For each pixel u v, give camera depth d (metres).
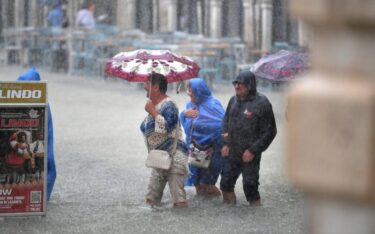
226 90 40.66
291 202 16.25
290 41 49.81
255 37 49.03
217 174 16.41
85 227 14.01
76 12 59.81
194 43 42.84
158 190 15.65
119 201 16.34
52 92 38.84
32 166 14.09
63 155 22.12
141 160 21.53
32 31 55.41
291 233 13.80
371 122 2.00
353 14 2.04
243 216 15.01
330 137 2.05
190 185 16.59
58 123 28.38
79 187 17.84
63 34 52.69
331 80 2.09
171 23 53.38
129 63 16.84
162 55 16.39
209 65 42.16
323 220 2.08
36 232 13.52
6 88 13.70
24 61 55.66
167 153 15.02
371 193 2.00
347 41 2.08
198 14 52.34
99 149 23.16
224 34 52.34
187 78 16.73
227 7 52.22
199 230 13.99
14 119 13.86
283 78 17.31
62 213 15.04
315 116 2.07
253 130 15.20
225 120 15.63
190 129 16.30
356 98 2.01
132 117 30.19
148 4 57.41
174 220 14.67
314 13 2.08
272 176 19.27
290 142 2.12
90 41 49.44
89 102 34.84
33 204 14.22
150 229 13.99
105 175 19.33
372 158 2.00
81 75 49.19
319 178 2.06
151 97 15.11
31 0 64.88
